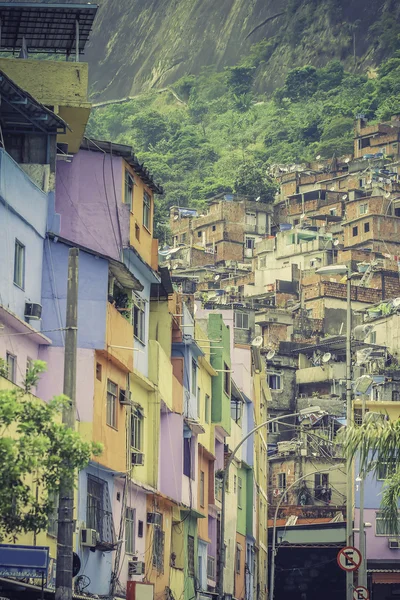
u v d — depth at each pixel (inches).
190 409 2174.0
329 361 5418.3
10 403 854.5
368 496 3139.8
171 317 2038.6
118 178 1724.9
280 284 6825.8
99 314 1521.9
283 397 5137.8
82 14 1617.9
